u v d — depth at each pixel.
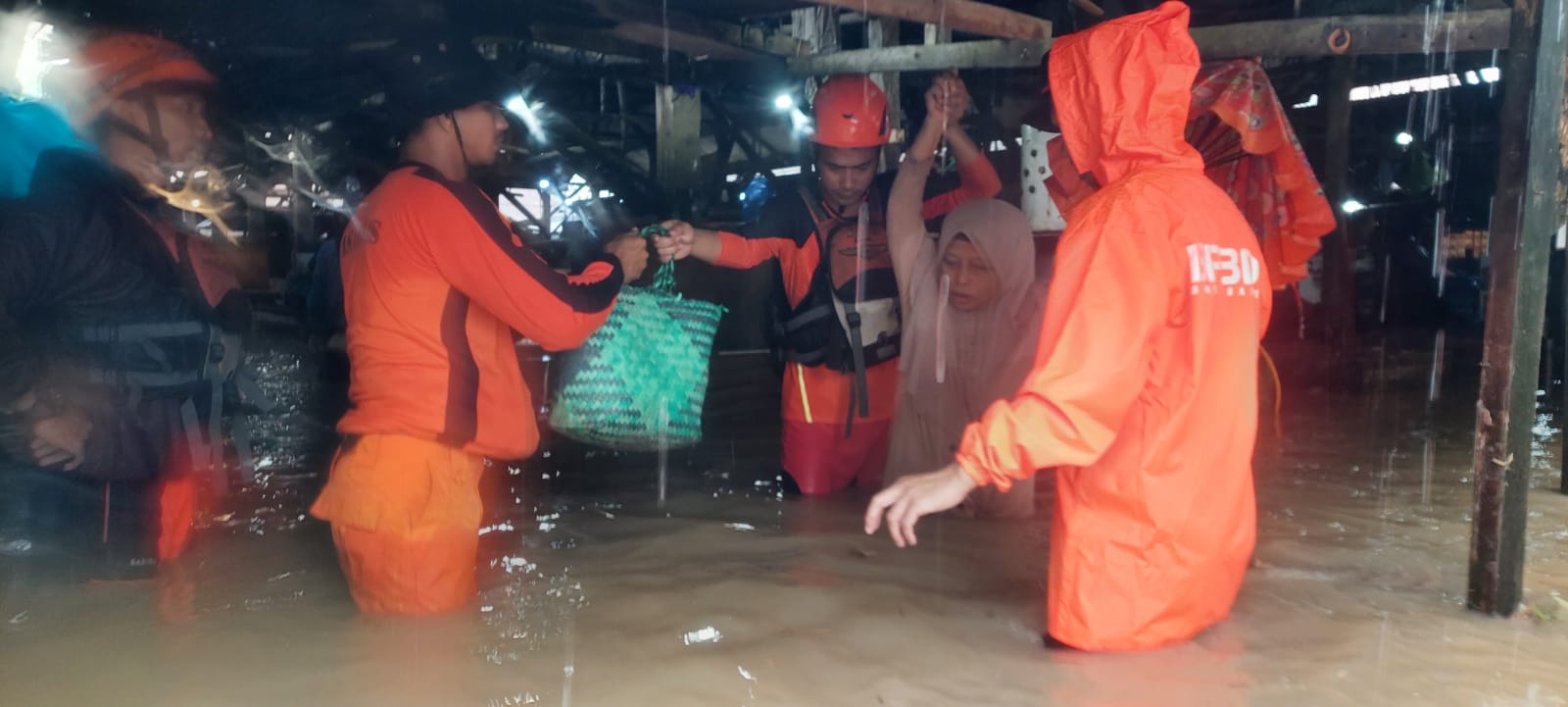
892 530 2.55
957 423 4.45
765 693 2.68
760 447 6.13
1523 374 3.09
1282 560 3.78
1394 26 4.55
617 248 3.65
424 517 3.15
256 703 2.64
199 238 3.57
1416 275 11.38
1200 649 2.86
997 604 3.32
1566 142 3.82
